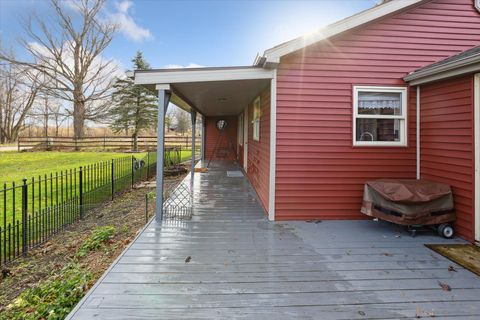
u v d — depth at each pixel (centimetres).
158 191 433
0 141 2566
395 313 210
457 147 366
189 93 562
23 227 384
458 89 364
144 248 328
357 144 440
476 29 452
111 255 352
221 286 246
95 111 2044
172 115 3491
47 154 1582
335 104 437
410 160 444
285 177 438
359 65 438
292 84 432
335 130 438
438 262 296
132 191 763
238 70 425
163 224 418
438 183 380
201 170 968
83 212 548
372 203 395
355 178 442
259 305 219
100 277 262
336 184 441
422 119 434
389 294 235
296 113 434
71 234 456
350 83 437
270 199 438
